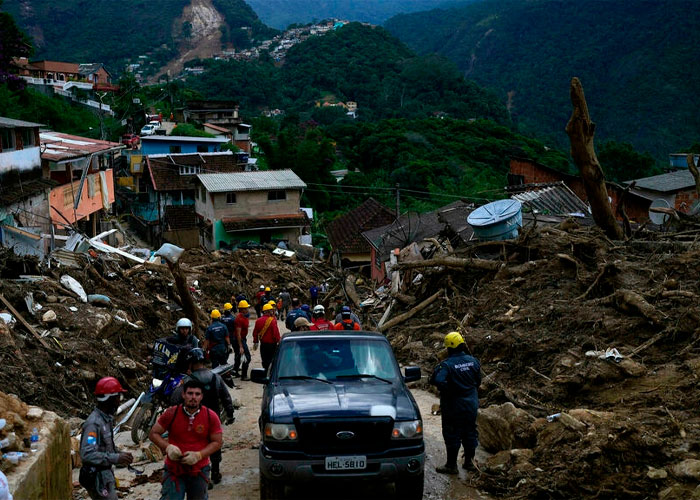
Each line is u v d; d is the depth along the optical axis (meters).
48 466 5.65
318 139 110.31
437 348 13.50
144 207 60.97
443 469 7.51
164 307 20.66
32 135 26.92
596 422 7.40
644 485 6.19
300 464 6.16
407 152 94.88
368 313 21.39
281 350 7.72
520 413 8.38
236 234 45.44
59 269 17.28
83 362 11.92
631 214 35.25
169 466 5.49
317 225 61.44
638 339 10.02
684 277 11.70
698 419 7.11
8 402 6.13
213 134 89.62
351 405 6.50
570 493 6.43
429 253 20.83
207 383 7.18
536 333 11.41
